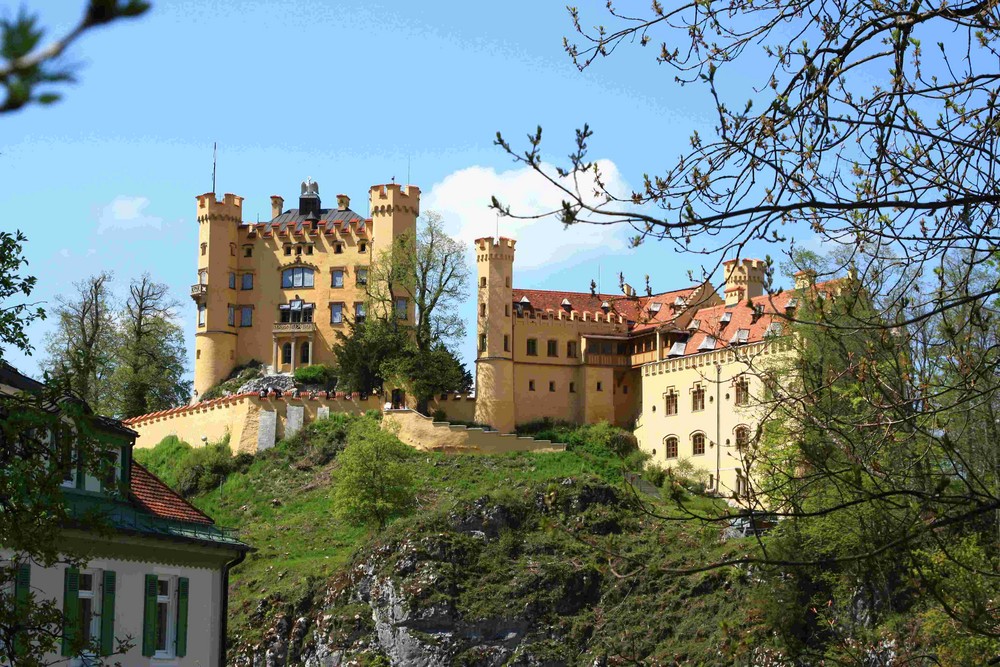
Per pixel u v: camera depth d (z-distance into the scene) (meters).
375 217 130.25
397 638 85.31
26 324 26.36
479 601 86.62
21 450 24.34
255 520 108.31
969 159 15.62
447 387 121.25
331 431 117.69
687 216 14.77
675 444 116.25
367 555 90.06
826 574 40.84
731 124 15.70
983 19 14.78
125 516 39.19
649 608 78.81
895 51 15.23
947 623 27.97
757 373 19.28
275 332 132.12
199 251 133.50
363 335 122.38
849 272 18.45
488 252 127.38
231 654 87.06
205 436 120.88
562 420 126.38
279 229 134.88
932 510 17.47
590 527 90.19
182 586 40.81
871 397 19.00
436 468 113.69
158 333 130.75
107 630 36.97
